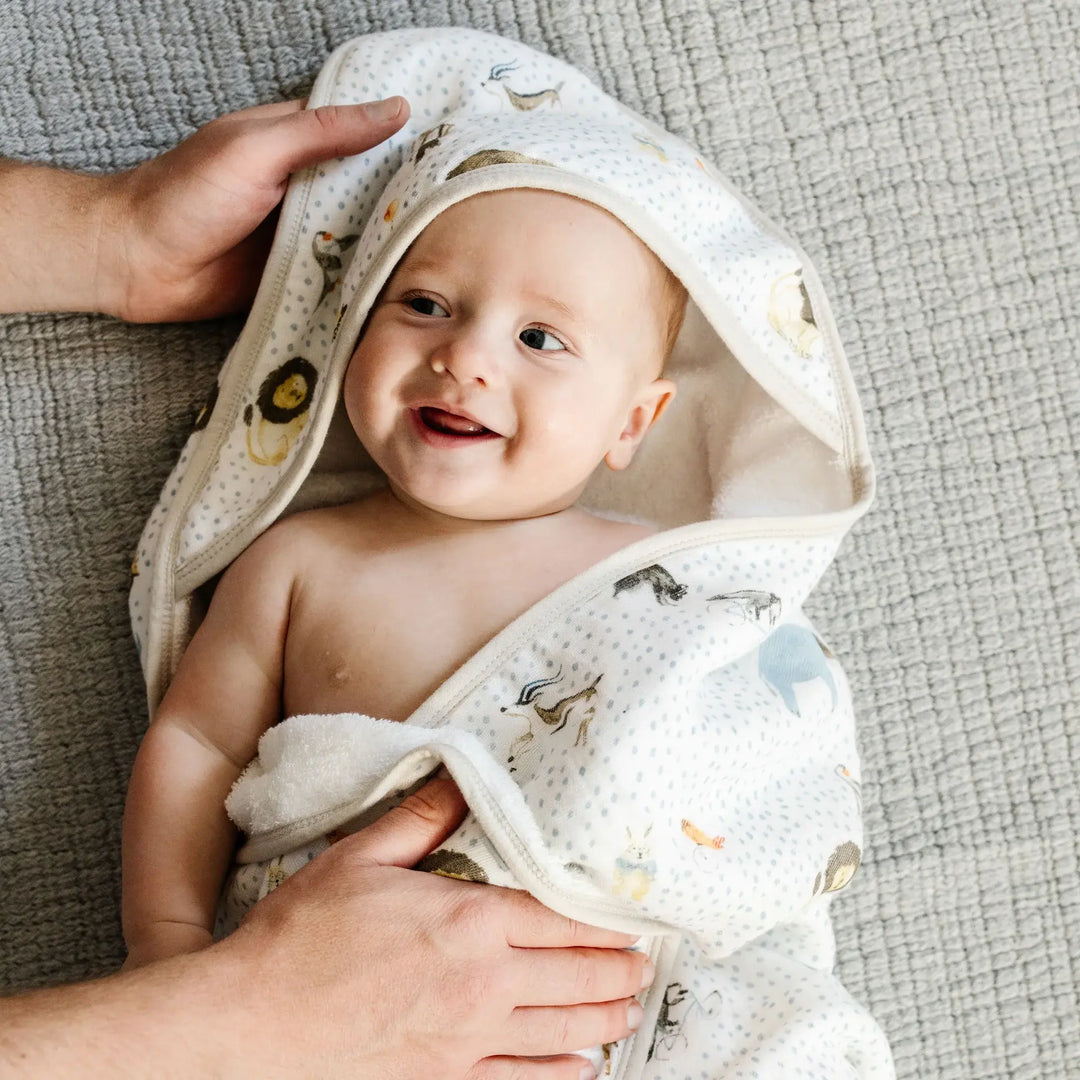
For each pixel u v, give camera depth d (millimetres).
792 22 1186
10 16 1129
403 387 911
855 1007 985
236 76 1139
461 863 837
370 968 788
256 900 937
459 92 1068
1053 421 1191
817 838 938
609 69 1168
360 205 1038
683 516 1131
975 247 1189
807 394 1026
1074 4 1198
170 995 765
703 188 1016
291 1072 775
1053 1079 1162
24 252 1036
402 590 976
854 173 1191
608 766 847
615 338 944
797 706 974
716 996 978
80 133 1132
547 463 922
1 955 1085
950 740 1187
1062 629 1196
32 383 1114
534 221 917
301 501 1087
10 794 1095
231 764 976
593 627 920
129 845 946
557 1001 854
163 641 1038
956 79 1197
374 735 876
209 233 1021
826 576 1188
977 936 1174
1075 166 1197
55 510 1115
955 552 1192
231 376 1041
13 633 1105
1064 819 1184
